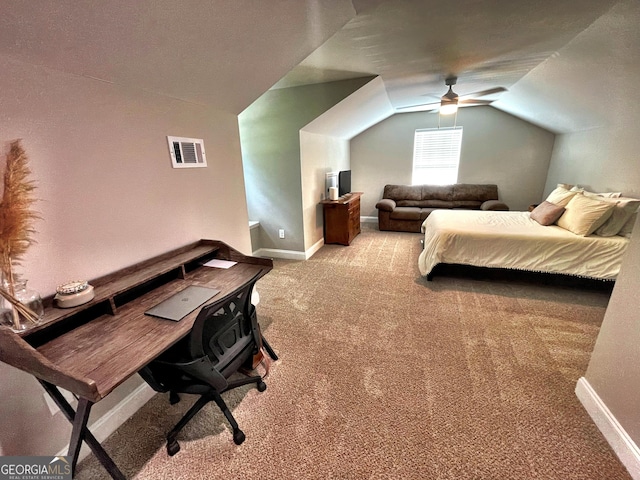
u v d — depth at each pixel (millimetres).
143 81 1549
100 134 1415
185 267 1897
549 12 1755
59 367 918
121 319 1320
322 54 2363
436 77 3229
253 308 1594
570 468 1272
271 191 3941
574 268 2748
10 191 1020
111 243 1514
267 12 1478
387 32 2002
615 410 1355
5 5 910
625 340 1309
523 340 2160
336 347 2152
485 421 1512
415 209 5387
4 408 1148
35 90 1154
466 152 5461
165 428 1552
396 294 2963
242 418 1580
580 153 3889
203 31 1414
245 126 3775
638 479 1197
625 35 1837
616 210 2684
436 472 1274
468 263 3070
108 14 1104
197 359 1236
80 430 1101
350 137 5754
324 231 4723
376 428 1495
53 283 1281
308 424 1532
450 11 1729
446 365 1930
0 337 998
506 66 2867
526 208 5352
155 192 1746
